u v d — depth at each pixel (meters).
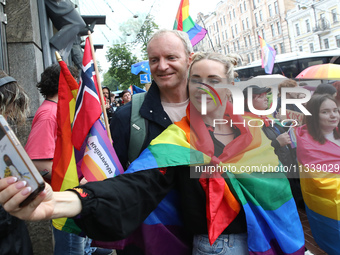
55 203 1.01
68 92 1.78
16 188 0.86
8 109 1.78
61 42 4.84
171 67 1.80
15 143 0.88
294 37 38.66
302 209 3.77
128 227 1.21
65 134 1.73
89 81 1.71
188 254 1.64
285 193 1.51
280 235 1.45
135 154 1.84
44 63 4.29
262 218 1.46
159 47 1.79
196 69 1.47
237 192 1.42
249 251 1.43
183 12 4.09
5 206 0.89
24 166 0.87
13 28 3.59
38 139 2.14
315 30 34.66
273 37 42.09
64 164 1.69
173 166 1.46
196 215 1.46
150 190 1.33
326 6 33.09
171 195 1.58
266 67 7.84
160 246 1.58
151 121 1.83
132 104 1.89
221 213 1.42
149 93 1.88
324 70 1.86
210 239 1.38
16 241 1.59
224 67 1.48
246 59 48.19
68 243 2.35
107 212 1.12
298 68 12.17
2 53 3.48
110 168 1.67
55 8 4.73
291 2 38.88
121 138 1.86
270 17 41.81
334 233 1.53
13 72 3.62
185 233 1.63
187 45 1.86
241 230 1.46
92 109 1.68
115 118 1.90
